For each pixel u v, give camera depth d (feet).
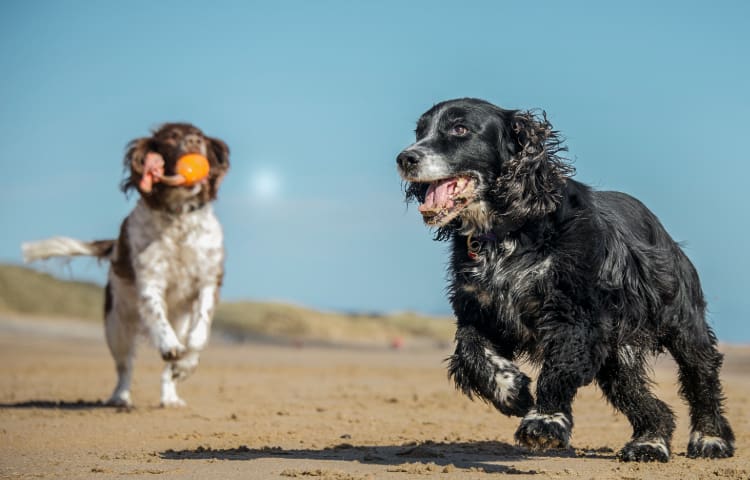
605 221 25.75
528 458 27.66
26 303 161.38
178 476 23.70
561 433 22.91
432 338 173.88
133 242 41.11
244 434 33.06
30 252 43.42
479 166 25.66
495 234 25.27
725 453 28.81
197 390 53.26
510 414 24.36
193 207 40.83
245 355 100.42
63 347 106.01
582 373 23.85
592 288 24.34
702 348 28.60
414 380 62.54
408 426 36.27
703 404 29.14
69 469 24.99
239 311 170.19
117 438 31.81
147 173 39.24
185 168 39.42
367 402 46.29
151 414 39.40
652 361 29.09
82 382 57.26
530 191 24.85
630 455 26.89
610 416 40.98
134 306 43.06
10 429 33.78
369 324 176.35
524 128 25.38
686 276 28.17
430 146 25.70
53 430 33.60
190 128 40.78
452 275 26.00
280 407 43.29
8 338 122.31
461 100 26.40
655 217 28.58
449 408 43.52
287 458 26.99
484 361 24.49
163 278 40.88
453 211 25.21
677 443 32.48
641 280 26.27
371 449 29.27
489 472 24.57
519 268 24.68
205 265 41.14
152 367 76.13
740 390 53.78
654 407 27.22
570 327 24.08
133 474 24.03
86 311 164.25
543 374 23.75
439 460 26.81
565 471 24.71
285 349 124.57
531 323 25.09
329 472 23.91
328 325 169.37
